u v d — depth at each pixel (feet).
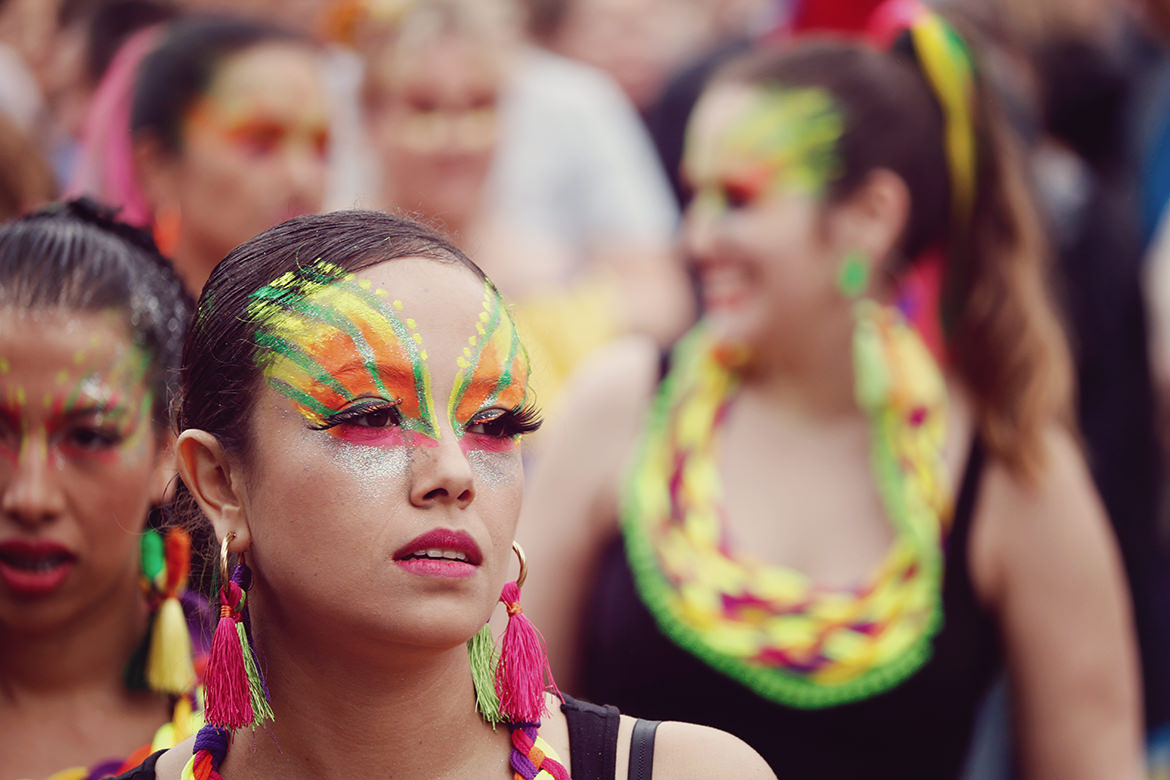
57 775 16.44
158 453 17.11
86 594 16.62
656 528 23.75
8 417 16.15
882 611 22.68
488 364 13.02
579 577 24.59
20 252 16.67
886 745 22.47
